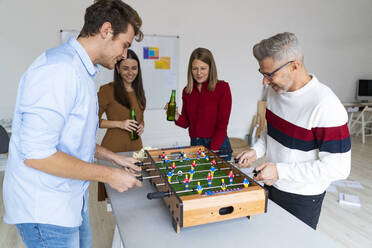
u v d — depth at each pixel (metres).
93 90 0.99
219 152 1.61
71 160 0.88
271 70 1.20
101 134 4.12
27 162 0.83
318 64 5.54
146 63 4.22
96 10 0.89
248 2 4.64
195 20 4.37
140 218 1.12
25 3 3.52
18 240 2.24
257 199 1.08
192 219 0.99
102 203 2.91
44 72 0.80
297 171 1.24
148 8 4.08
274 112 1.46
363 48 5.83
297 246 0.96
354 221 2.64
